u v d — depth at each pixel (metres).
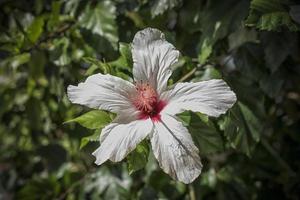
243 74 0.59
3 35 0.65
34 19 0.65
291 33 0.58
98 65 0.51
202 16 0.60
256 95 0.58
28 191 0.73
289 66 0.62
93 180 0.70
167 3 0.59
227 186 0.69
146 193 0.65
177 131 0.46
